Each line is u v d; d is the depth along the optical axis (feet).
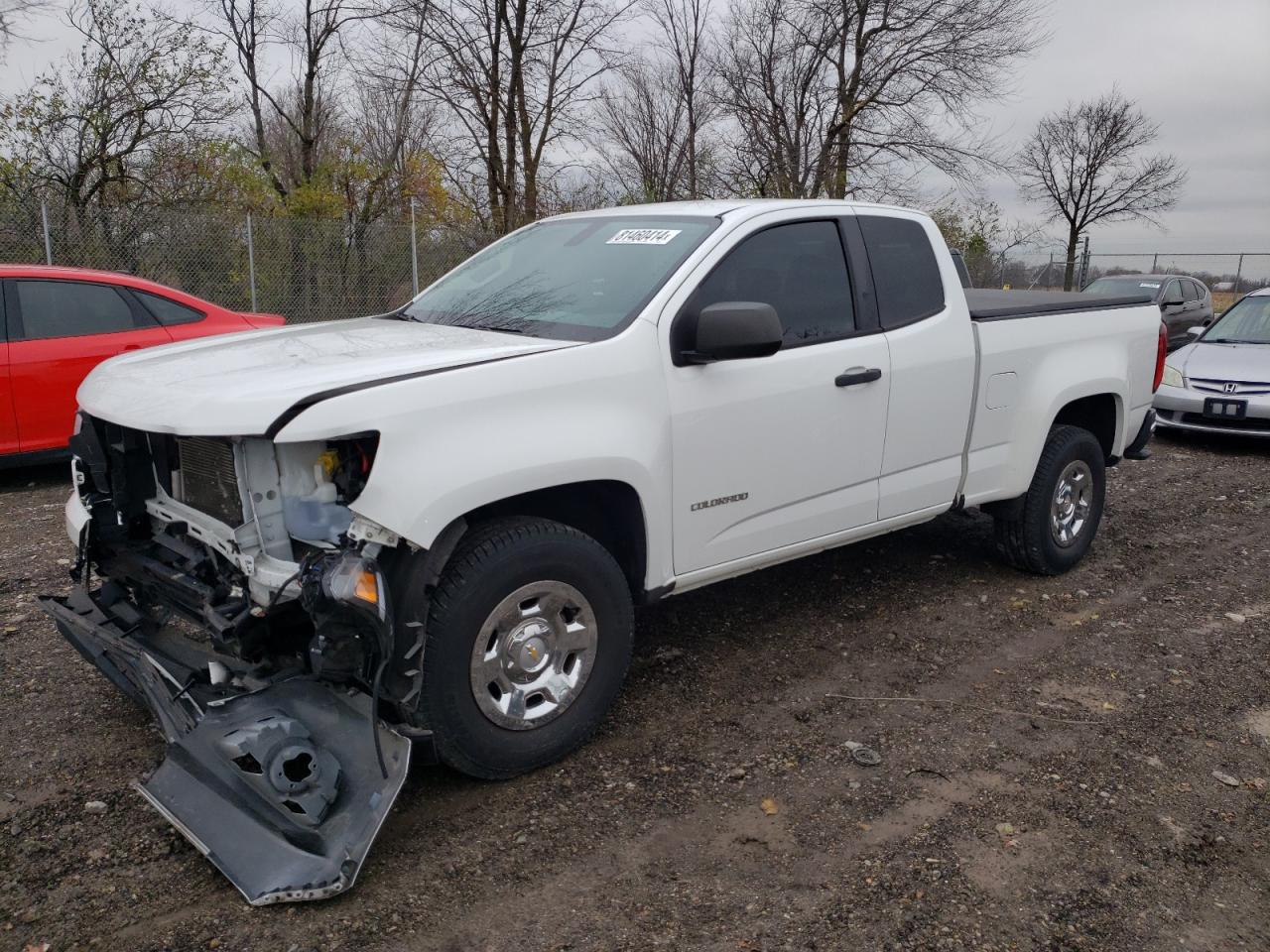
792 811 10.25
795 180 73.67
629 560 11.77
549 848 9.48
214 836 8.58
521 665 10.29
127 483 10.82
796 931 8.38
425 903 8.61
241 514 9.25
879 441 13.92
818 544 13.64
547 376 10.21
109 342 22.81
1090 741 11.99
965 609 16.34
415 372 9.46
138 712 11.86
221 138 56.65
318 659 8.79
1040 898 8.93
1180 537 21.04
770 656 14.23
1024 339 16.07
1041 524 17.10
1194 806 10.59
